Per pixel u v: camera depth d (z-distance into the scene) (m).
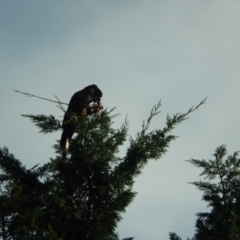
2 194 9.71
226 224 9.77
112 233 10.09
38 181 10.48
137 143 10.49
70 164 10.48
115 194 10.15
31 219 9.25
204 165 10.43
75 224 9.84
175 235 10.45
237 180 10.28
